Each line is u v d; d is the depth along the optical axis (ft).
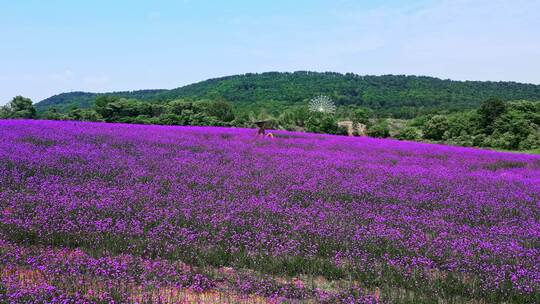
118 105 185.78
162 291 23.56
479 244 34.55
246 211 38.78
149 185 45.29
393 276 27.81
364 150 95.09
